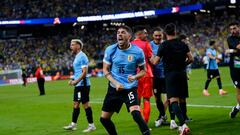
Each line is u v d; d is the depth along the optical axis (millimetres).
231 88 23891
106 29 74250
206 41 63469
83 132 11641
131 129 11688
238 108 12383
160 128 11484
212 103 17094
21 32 72250
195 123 12023
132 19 74188
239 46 11758
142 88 10844
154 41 11961
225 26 65812
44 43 68625
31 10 68000
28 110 18406
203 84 28359
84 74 11578
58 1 69938
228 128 10977
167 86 10250
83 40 71250
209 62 20281
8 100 24703
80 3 69625
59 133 11703
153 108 16531
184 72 10305
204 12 70188
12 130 12727
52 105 20047
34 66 55656
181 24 72000
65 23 71500
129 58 8477
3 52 64312
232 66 12195
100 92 26906
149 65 10984
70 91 29906
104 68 8602
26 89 35812
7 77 48812
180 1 64938
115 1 69812
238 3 59625
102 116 8742
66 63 60750
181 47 10242
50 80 52156
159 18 74812
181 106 11398
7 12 67625
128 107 8391
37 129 12680
